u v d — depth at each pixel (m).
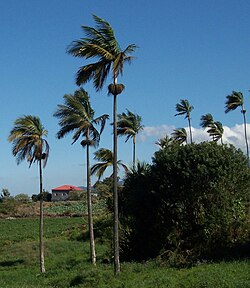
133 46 23.58
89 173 31.70
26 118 32.69
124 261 28.88
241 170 26.61
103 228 48.00
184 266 24.27
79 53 23.55
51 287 24.95
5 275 32.16
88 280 23.83
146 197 28.34
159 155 27.88
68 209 95.12
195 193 25.98
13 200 102.44
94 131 31.36
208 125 52.97
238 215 26.06
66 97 30.95
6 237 58.19
